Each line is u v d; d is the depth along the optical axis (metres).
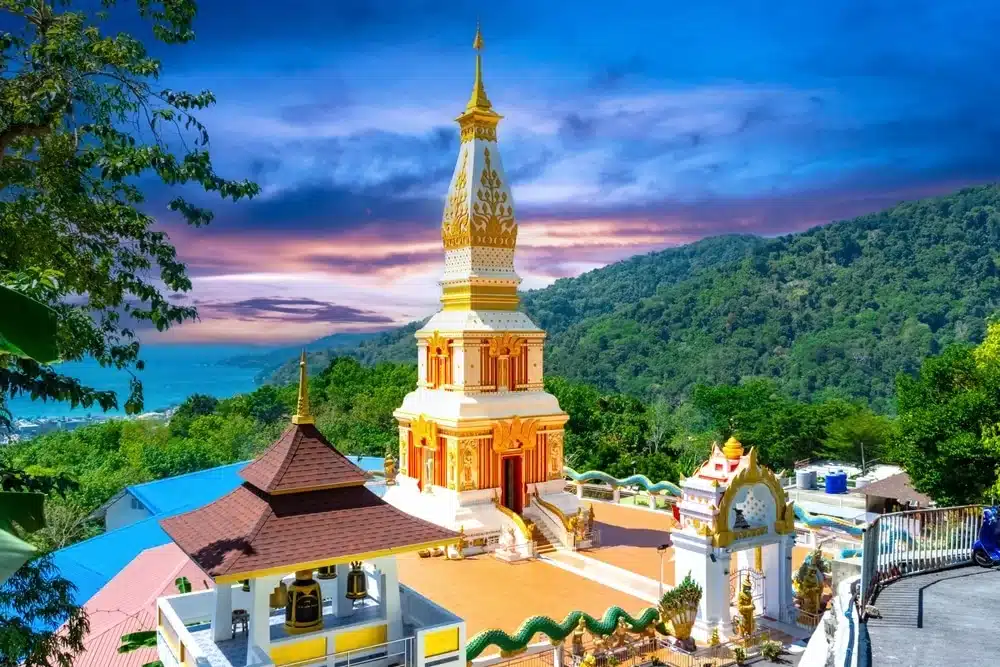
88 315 21.64
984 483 44.12
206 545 21.56
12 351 6.25
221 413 94.50
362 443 80.44
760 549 35.94
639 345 176.38
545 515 47.38
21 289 16.30
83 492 59.91
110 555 42.38
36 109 20.16
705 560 32.03
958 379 49.97
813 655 17.75
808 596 33.97
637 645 30.64
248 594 23.31
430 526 23.27
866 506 60.50
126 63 22.20
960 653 18.09
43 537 44.50
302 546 21.17
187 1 22.66
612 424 85.00
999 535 25.22
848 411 100.38
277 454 23.44
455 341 48.50
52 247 21.72
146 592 34.47
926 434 46.34
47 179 21.39
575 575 40.66
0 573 5.85
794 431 99.88
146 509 55.34
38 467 60.44
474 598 36.78
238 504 23.41
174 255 24.28
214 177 22.42
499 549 44.00
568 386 94.19
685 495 33.50
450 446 47.00
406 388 93.94
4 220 20.94
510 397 49.03
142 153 21.39
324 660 21.86
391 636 22.92
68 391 18.12
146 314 23.38
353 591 23.73
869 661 17.42
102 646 29.38
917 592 22.53
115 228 23.02
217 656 19.67
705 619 31.92
